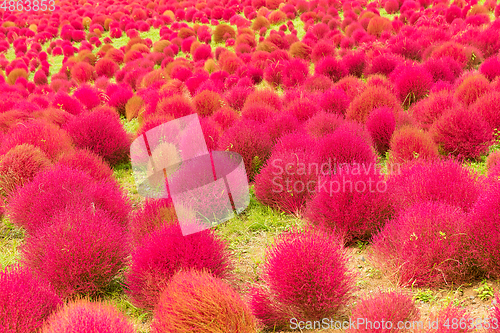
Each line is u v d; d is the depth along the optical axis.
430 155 4.82
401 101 7.20
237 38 13.85
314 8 16.42
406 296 2.80
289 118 5.80
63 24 18.77
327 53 11.15
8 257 3.96
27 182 5.03
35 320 2.82
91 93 8.93
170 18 18.14
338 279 2.86
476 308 2.85
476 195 3.77
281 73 9.46
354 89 7.39
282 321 2.91
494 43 9.43
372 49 10.48
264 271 3.08
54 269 3.30
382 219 3.76
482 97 5.82
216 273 3.25
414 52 10.02
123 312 3.20
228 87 9.27
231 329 2.50
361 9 15.46
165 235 3.29
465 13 12.77
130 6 20.08
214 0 19.14
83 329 2.45
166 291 2.77
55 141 5.83
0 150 5.70
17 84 12.30
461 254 3.13
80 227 3.49
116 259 3.51
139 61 13.41
